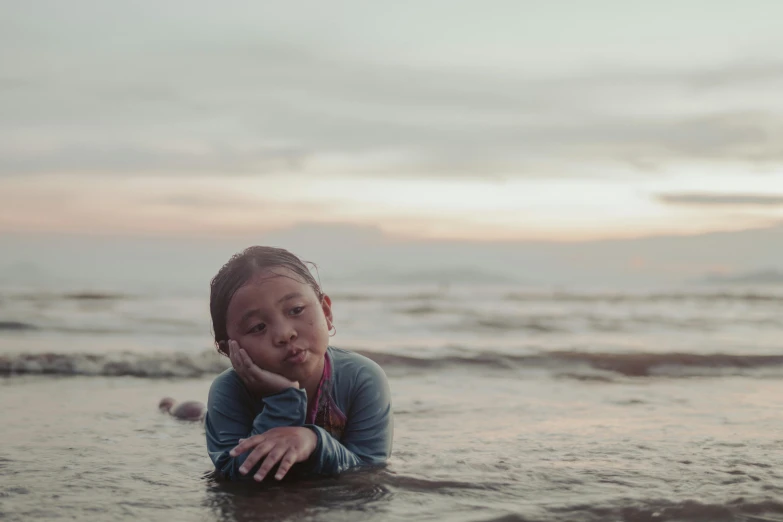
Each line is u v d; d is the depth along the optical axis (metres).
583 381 5.84
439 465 2.76
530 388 5.42
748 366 6.62
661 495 2.31
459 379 5.95
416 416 4.09
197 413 4.08
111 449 3.18
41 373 6.20
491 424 3.83
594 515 2.12
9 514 2.16
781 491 2.36
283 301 2.46
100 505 2.25
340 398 2.66
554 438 3.39
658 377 6.13
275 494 2.34
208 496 2.34
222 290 2.53
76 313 13.12
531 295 24.20
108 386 5.51
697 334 10.29
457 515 2.12
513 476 2.58
